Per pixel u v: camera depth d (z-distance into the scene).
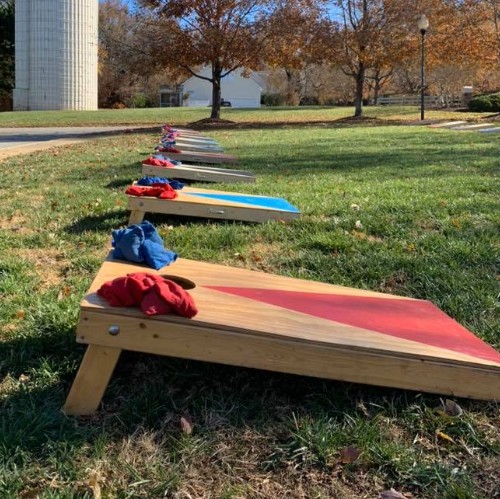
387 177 8.09
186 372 2.70
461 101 45.16
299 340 2.29
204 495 1.93
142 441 2.19
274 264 4.25
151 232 3.24
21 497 1.89
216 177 7.83
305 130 21.12
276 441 2.22
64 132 23.52
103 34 61.44
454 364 2.36
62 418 2.29
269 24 25.27
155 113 35.56
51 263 4.38
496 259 4.15
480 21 25.64
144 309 2.22
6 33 49.41
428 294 3.62
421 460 2.11
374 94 55.62
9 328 3.15
